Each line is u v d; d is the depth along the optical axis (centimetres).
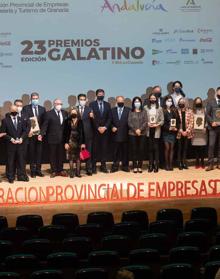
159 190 1745
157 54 1927
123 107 1833
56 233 1382
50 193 1716
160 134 1838
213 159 1845
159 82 1934
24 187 1709
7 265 1193
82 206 1717
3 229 1382
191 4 1920
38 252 1288
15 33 1883
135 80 1930
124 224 1387
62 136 1784
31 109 1805
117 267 1199
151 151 1827
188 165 1902
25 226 1476
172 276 1109
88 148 1814
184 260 1204
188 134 1827
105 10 1903
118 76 1925
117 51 1917
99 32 1908
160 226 1393
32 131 1775
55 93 1912
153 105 1816
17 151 1745
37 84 1906
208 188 1759
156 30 1920
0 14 1875
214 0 1920
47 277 1098
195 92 1944
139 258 1205
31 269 1196
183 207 1741
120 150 1842
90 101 1925
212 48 1933
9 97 1900
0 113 1895
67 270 1195
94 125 1820
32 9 1883
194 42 1930
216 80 1944
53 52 1900
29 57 1894
